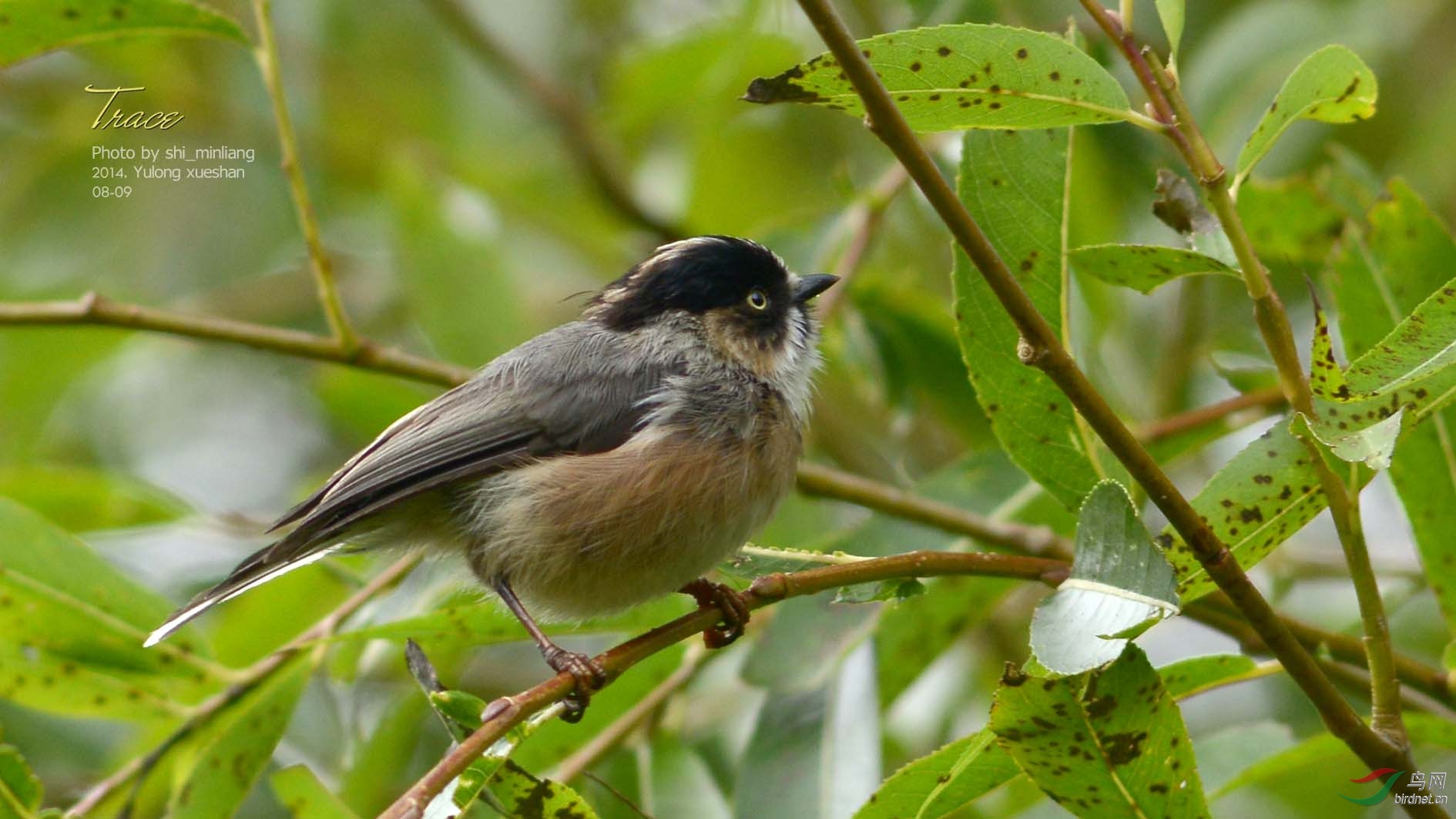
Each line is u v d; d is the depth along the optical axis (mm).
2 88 14586
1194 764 5770
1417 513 7715
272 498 14883
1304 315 12531
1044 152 7223
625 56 13500
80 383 13758
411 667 6141
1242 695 11523
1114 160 11516
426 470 8852
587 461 8688
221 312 14727
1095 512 5812
